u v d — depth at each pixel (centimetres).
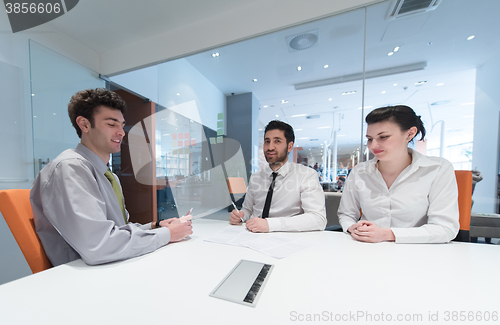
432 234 69
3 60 162
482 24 143
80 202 56
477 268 49
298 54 186
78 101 77
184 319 31
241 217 100
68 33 212
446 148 158
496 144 151
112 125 81
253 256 57
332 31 171
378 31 163
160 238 64
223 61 206
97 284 42
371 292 38
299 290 39
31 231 61
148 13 189
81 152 78
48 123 191
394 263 52
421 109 163
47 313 32
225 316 31
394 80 165
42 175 61
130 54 232
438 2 145
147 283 42
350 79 177
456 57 152
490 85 147
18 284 42
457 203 79
